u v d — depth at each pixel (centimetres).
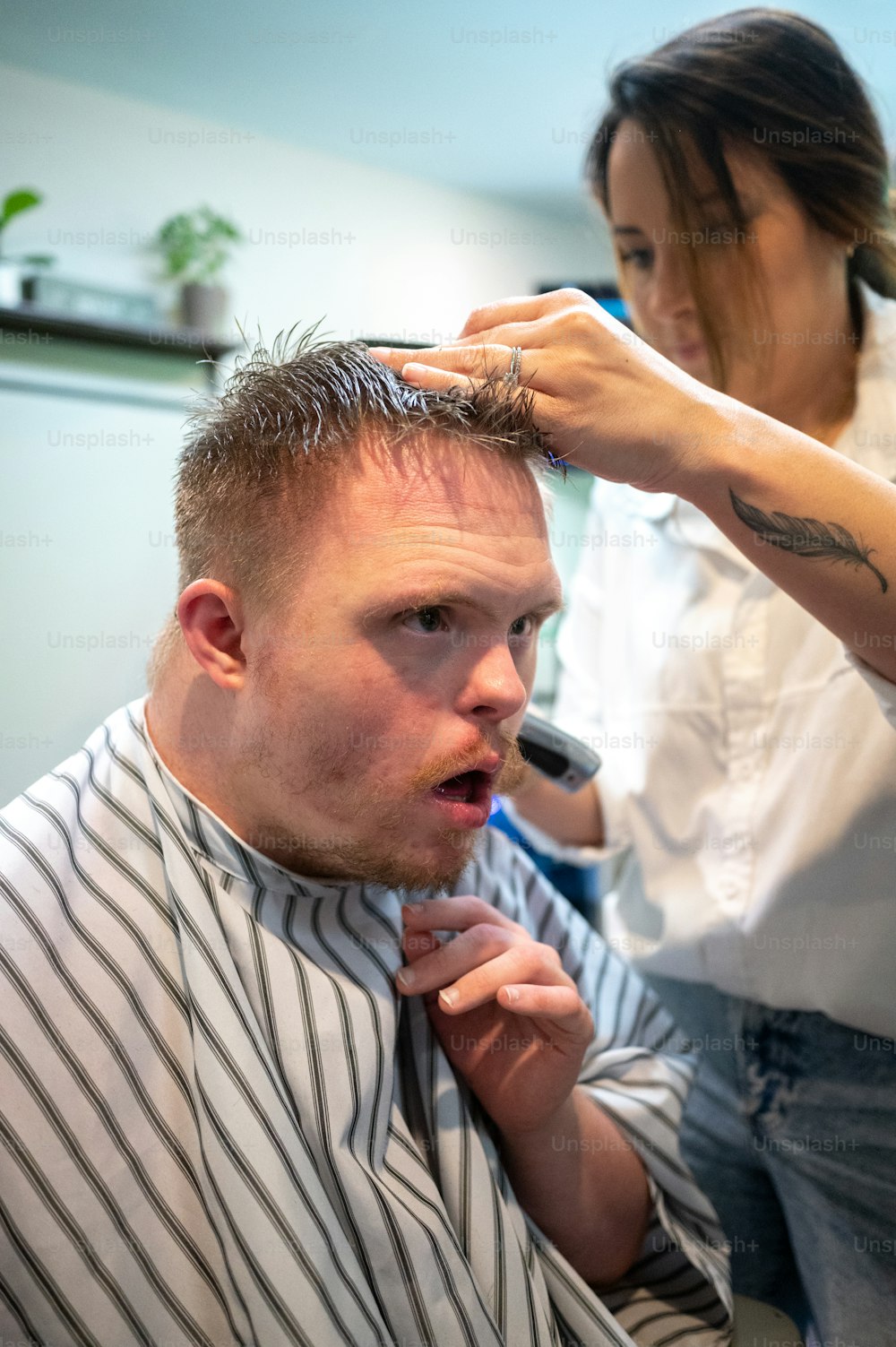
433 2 181
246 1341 53
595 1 181
